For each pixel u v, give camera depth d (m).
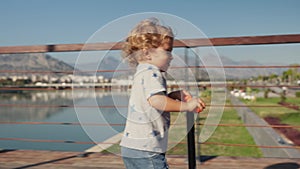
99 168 2.24
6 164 2.37
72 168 2.25
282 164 2.26
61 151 2.76
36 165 2.34
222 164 2.29
